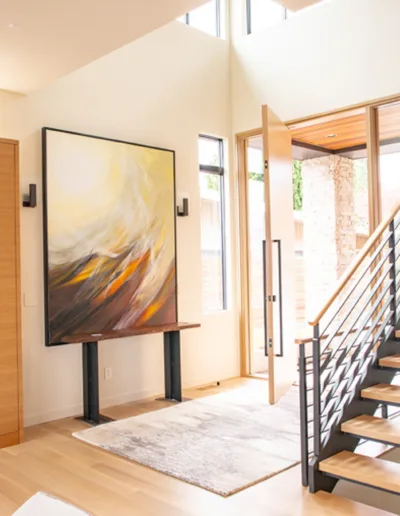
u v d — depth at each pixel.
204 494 3.18
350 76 5.51
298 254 7.79
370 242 3.77
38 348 4.75
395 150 5.30
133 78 5.55
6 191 4.18
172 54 5.95
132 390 5.46
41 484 3.35
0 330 4.11
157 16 3.22
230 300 6.49
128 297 5.34
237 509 2.98
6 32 3.40
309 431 4.26
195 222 6.12
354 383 3.71
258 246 6.75
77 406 5.00
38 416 4.73
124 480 3.40
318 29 5.77
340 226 7.61
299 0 3.36
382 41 5.27
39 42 3.56
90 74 5.19
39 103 4.81
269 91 6.21
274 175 5.31
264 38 6.25
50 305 4.77
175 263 5.80
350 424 3.38
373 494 3.57
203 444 4.00
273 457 3.72
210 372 6.19
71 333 4.89
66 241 4.88
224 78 6.53
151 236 5.57
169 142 5.88
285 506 3.01
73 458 3.81
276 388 5.19
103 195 5.16
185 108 6.06
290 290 5.67
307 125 6.08
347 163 7.78
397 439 3.15
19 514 1.55
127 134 5.48
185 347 5.94
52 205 4.80
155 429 4.39
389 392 3.53
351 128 6.46
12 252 4.20
